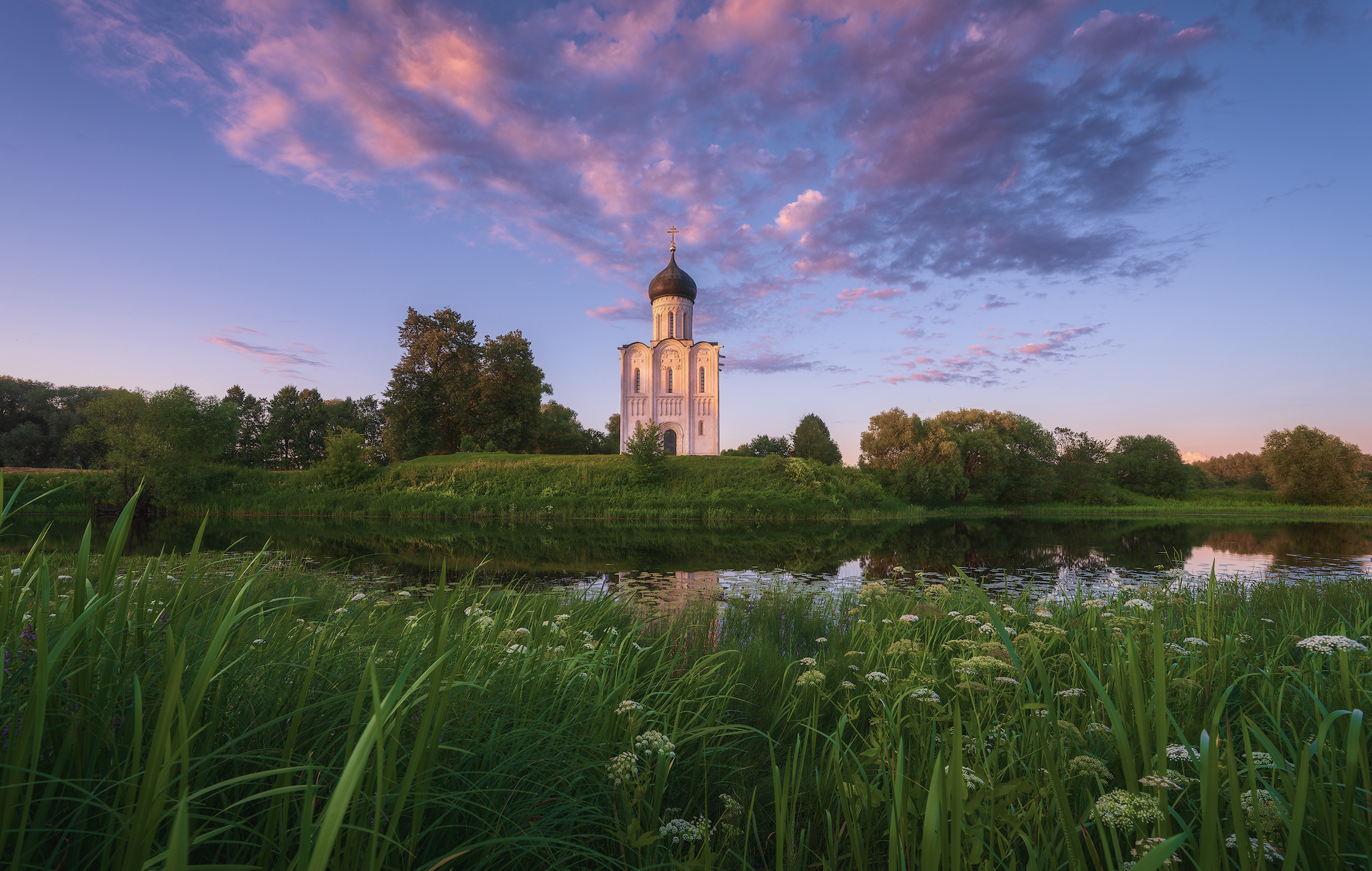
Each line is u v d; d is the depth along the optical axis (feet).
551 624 15.40
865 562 57.11
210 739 5.02
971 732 8.32
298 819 5.16
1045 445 185.16
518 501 125.29
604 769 7.61
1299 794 4.36
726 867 7.38
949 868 4.79
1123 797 5.09
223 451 130.82
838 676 14.39
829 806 8.12
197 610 6.96
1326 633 17.16
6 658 4.83
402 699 4.32
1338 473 180.45
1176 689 10.03
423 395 170.71
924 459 168.86
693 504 127.44
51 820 4.40
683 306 206.59
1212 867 4.29
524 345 175.22
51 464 206.69
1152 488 206.90
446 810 5.76
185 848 2.56
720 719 10.87
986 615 16.90
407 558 57.11
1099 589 36.88
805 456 227.20
